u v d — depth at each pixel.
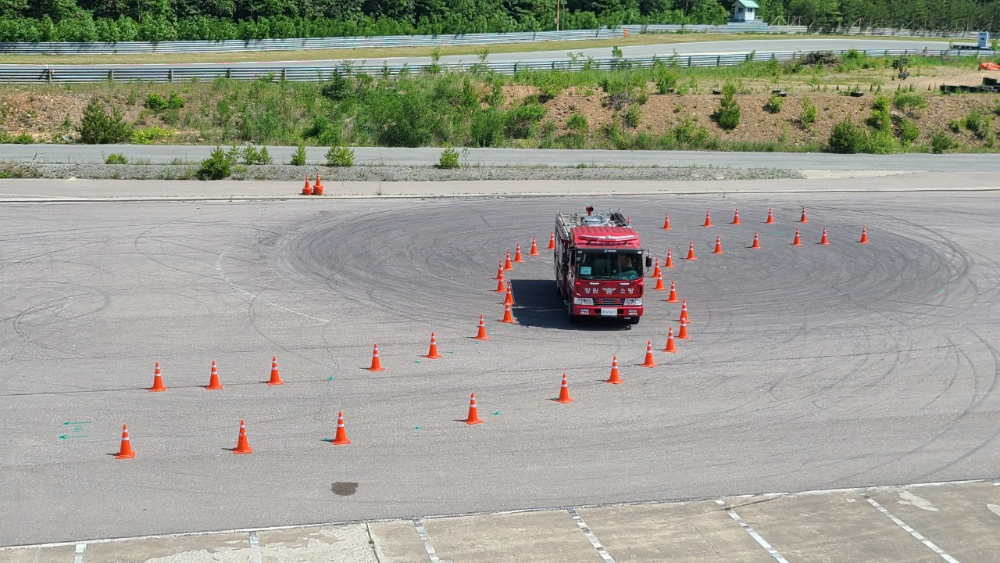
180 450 17.83
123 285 28.86
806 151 61.00
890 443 18.78
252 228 36.19
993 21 137.12
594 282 25.62
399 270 31.50
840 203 43.78
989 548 14.87
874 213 41.69
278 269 31.08
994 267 33.03
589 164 53.03
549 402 20.58
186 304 27.25
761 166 53.22
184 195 40.97
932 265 33.28
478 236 36.31
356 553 14.34
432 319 26.58
